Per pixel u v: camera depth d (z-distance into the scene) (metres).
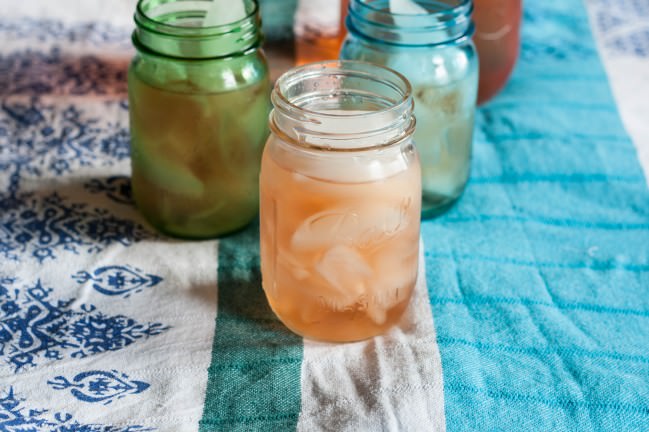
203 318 0.71
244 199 0.76
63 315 0.71
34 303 0.72
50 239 0.77
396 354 0.68
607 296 0.73
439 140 0.77
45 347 0.69
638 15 1.09
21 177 0.83
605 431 0.64
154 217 0.77
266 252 0.69
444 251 0.77
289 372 0.67
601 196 0.83
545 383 0.67
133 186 0.78
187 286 0.74
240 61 0.73
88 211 0.80
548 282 0.75
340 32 0.90
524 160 0.87
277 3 1.06
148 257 0.76
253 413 0.65
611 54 1.02
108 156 0.86
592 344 0.70
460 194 0.81
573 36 1.05
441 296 0.73
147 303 0.72
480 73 0.91
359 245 0.66
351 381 0.66
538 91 0.96
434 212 0.80
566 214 0.81
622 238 0.79
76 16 1.05
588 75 0.98
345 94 0.69
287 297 0.68
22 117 0.89
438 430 0.63
